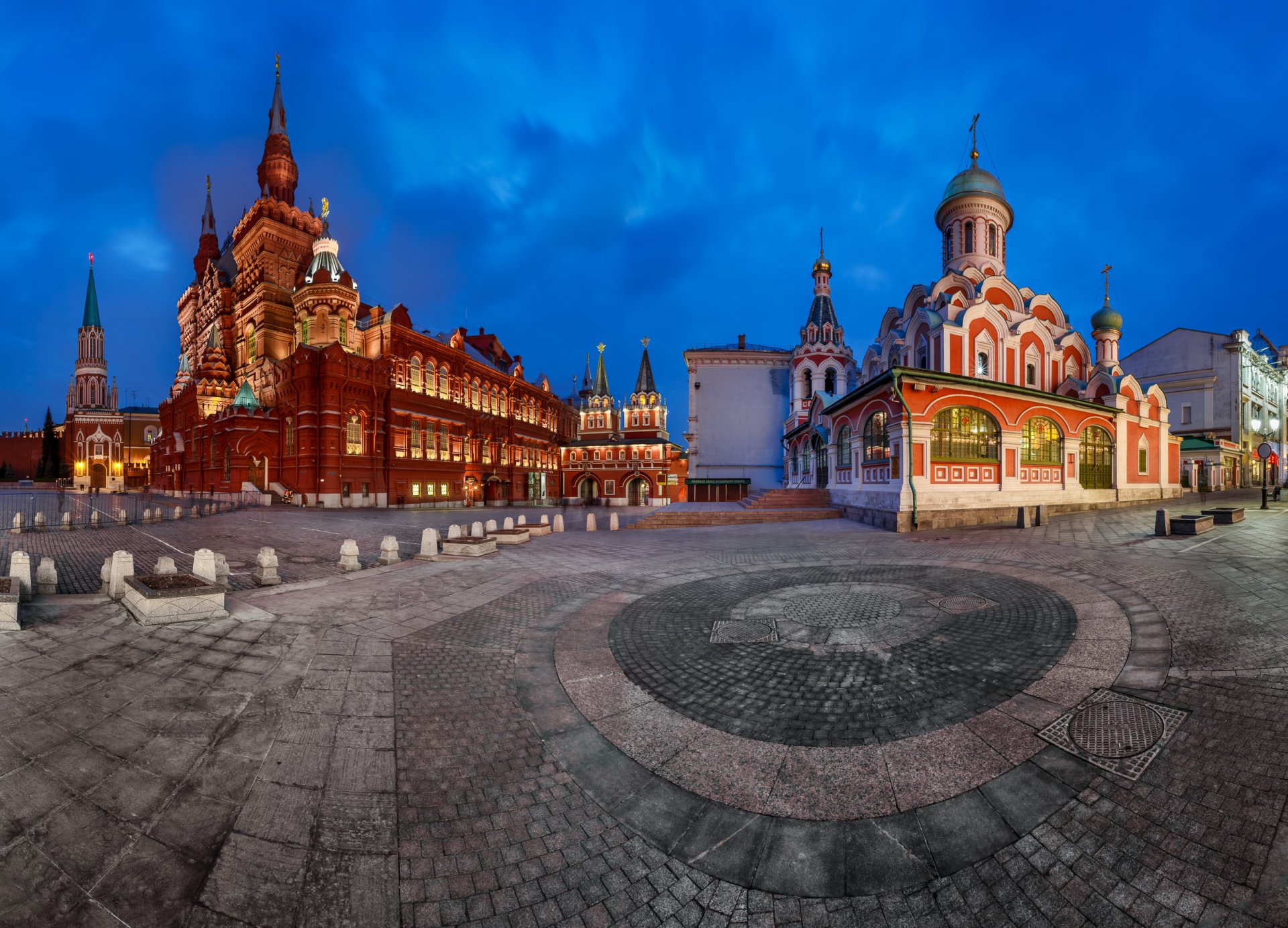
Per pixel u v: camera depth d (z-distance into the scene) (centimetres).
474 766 466
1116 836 356
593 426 8419
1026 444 2411
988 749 460
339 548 1936
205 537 2281
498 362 8112
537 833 387
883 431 2339
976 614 839
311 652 731
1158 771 412
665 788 433
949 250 3397
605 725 536
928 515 2084
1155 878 323
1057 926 300
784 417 5256
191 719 529
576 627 862
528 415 7475
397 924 313
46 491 8094
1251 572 973
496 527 2261
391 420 5144
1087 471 2616
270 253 6366
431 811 407
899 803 401
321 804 411
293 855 359
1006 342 2742
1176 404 4878
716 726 526
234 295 6994
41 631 788
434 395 5772
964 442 2250
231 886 330
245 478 5000
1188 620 728
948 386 2186
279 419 5147
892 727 506
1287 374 5741
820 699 571
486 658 725
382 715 555
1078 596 896
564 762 472
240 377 6600
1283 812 360
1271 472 4581
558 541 1983
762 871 349
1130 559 1166
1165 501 2927
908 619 827
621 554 1605
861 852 358
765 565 1366
